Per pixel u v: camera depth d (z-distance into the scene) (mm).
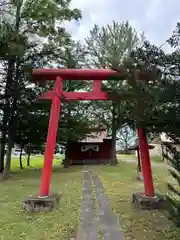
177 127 2891
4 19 7961
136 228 4176
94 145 20781
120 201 6176
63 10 10125
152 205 5285
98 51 15047
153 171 12406
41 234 3914
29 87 10086
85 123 14969
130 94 3508
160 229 4105
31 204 5238
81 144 20812
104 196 6781
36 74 5953
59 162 23328
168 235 3832
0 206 5633
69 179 10180
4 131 10914
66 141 15898
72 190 7641
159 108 3057
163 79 3004
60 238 3750
